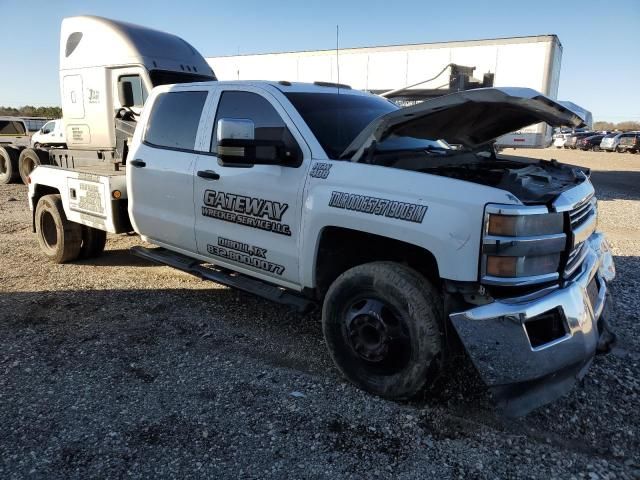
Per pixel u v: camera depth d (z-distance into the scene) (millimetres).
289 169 3756
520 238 2816
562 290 3027
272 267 3986
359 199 3303
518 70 15414
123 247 7285
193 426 3062
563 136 49938
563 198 3078
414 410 3252
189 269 4695
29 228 8578
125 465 2729
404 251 3520
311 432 3020
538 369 2854
